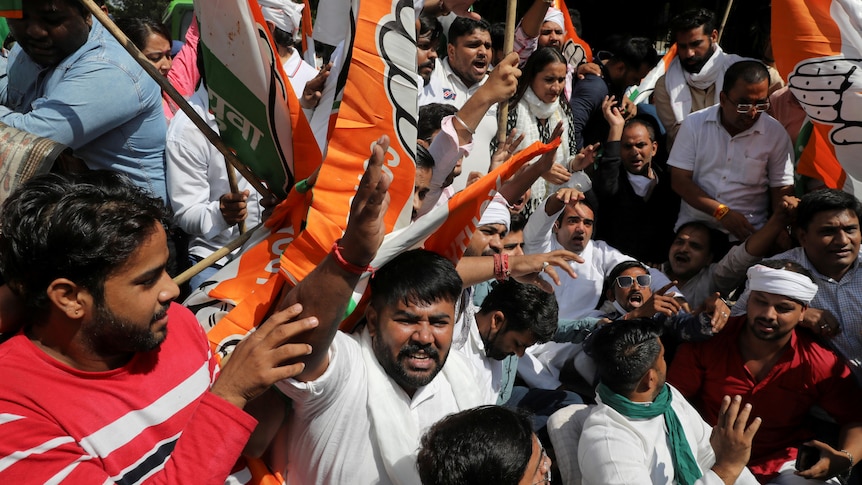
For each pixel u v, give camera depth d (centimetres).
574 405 317
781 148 438
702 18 501
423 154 265
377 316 202
